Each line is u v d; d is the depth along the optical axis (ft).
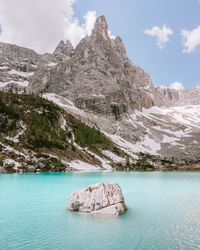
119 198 72.02
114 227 56.03
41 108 441.68
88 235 50.19
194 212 72.64
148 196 105.70
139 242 46.16
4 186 133.90
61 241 46.24
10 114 358.02
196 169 403.34
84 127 504.02
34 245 44.04
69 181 166.40
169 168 426.10
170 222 60.95
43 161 270.87
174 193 115.65
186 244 45.24
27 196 99.40
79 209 71.20
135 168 400.06
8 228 54.44
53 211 71.36
